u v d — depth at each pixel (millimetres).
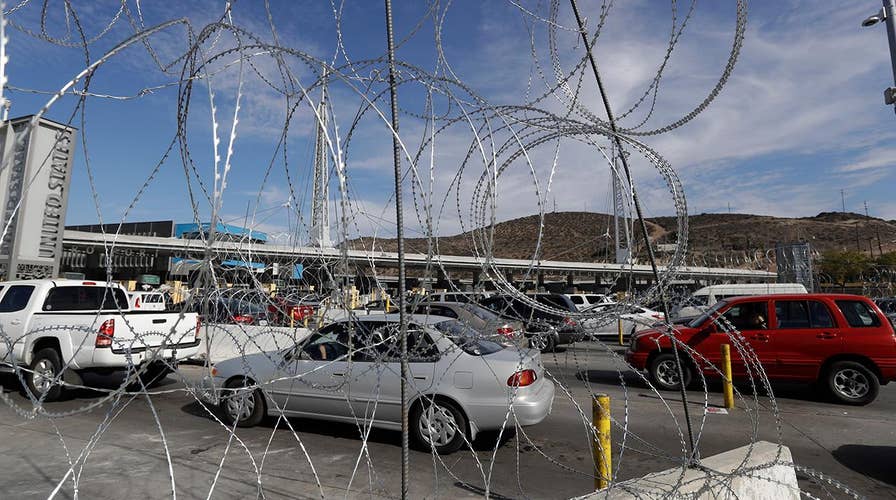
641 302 2988
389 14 3064
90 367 7629
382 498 4168
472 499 4207
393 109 3045
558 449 5672
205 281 2453
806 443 5965
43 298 8141
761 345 8555
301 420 6801
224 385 6543
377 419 5742
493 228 2766
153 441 5770
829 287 49531
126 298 9211
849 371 7996
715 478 2842
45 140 14039
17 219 13570
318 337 6176
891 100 7805
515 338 3527
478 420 5383
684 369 9133
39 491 4270
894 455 5531
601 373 11203
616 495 2750
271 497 4148
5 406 7477
